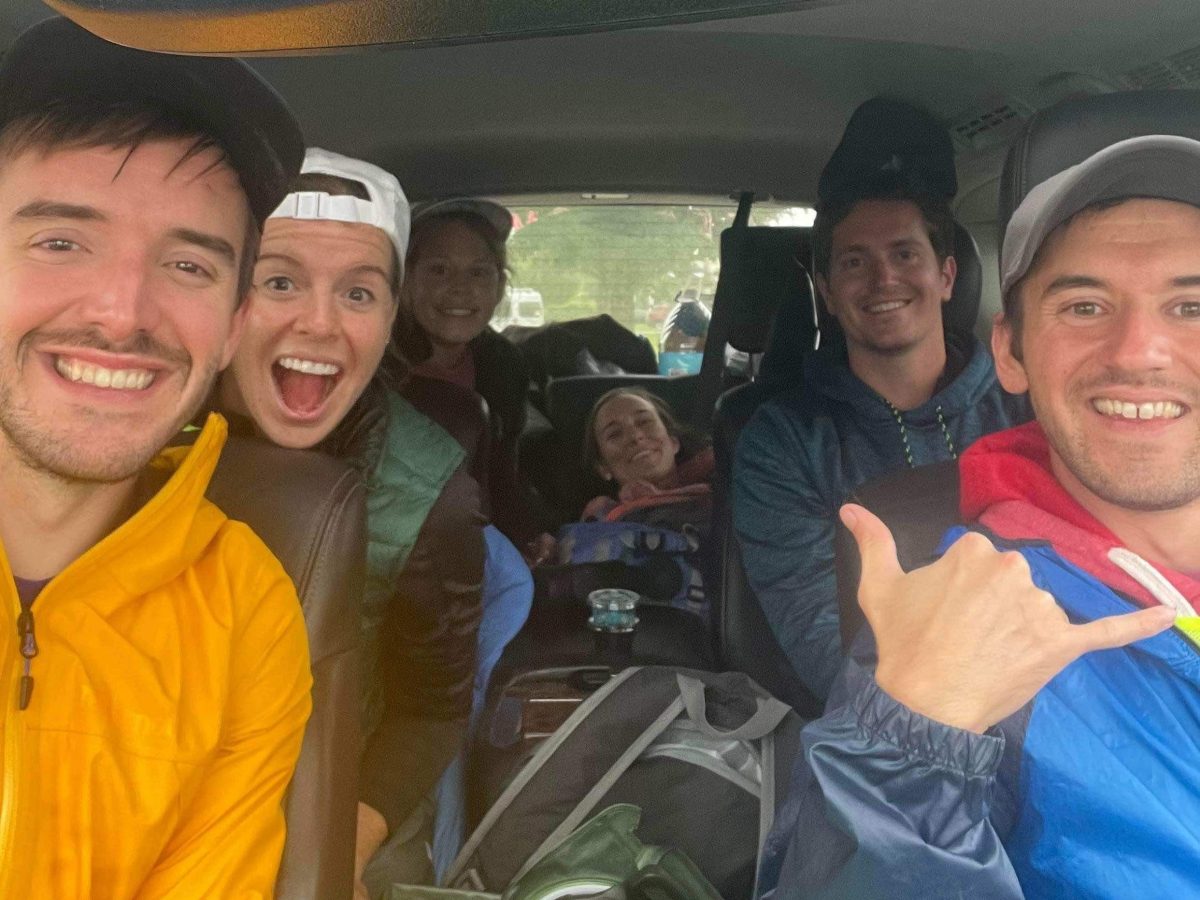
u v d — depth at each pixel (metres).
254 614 0.89
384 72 1.70
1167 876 0.82
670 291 2.78
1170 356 0.88
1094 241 0.89
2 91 0.77
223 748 0.87
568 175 2.23
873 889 0.75
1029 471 0.99
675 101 1.86
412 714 1.36
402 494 1.28
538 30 0.50
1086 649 0.75
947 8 1.44
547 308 2.81
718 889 1.27
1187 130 0.91
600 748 1.33
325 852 0.94
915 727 0.75
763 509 1.71
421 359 2.24
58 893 0.78
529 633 1.78
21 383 0.78
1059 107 0.94
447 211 2.17
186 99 0.79
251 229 0.89
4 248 0.77
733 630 1.76
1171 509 0.93
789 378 1.88
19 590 0.82
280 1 0.47
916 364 1.71
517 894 1.17
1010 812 0.86
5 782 0.75
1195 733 0.84
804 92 1.81
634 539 2.02
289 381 1.22
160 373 0.81
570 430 2.70
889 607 0.80
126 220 0.78
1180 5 1.37
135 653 0.81
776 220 2.40
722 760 1.31
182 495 0.84
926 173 1.67
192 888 0.83
